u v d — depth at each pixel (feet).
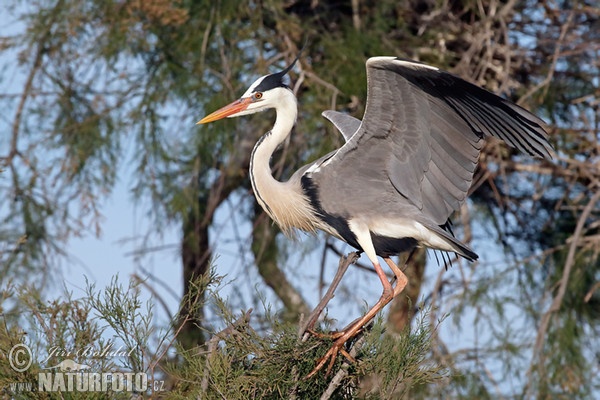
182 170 42.78
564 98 44.70
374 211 28.25
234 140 42.09
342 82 40.50
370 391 22.66
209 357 21.61
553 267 44.09
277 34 42.73
